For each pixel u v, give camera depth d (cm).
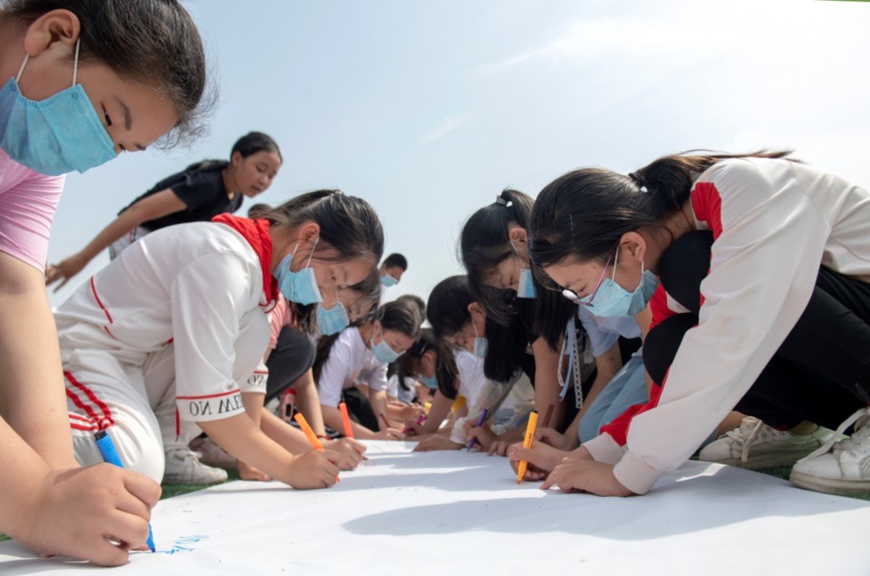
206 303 167
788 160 140
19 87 106
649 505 121
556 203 147
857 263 135
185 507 144
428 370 396
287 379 251
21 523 92
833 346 131
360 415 390
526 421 288
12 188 129
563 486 142
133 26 104
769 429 168
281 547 100
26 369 112
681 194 149
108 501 90
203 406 164
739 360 123
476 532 104
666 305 163
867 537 92
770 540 92
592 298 154
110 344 177
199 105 120
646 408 145
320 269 188
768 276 123
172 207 325
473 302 267
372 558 91
